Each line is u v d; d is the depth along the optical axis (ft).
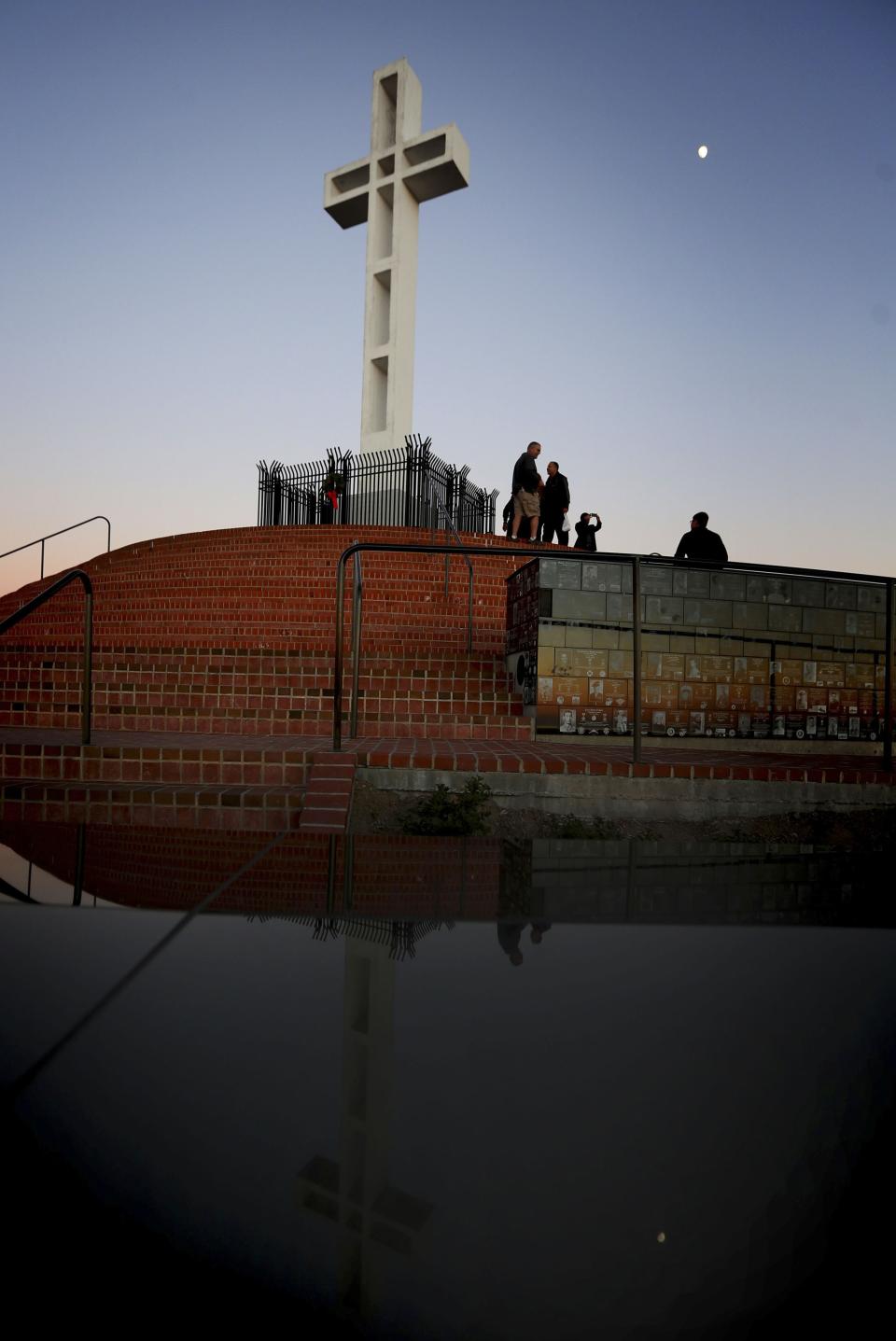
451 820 10.62
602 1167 1.77
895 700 17.78
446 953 3.70
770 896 5.42
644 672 16.22
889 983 3.34
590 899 5.06
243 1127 1.95
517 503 34.65
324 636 24.29
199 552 33.24
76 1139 1.87
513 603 18.08
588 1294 1.41
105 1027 2.66
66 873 5.61
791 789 11.68
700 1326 1.34
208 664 18.61
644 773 11.51
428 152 45.37
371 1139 1.89
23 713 16.19
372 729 15.81
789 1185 1.70
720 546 22.22
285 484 48.98
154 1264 1.47
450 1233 1.55
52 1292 1.40
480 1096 2.17
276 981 3.24
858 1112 2.09
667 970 3.48
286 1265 1.47
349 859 6.30
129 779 11.88
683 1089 2.23
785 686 16.99
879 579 12.73
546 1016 2.85
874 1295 1.44
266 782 11.78
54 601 30.12
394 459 44.83
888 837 10.83
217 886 5.26
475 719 16.03
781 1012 2.95
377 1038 2.60
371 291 46.68
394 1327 1.32
